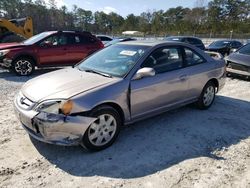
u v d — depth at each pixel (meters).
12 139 4.34
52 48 10.10
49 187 3.22
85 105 3.73
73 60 10.60
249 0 77.50
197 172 3.59
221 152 4.14
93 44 10.98
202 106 5.90
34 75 9.92
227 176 3.53
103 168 3.62
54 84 4.10
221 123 5.26
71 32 10.61
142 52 4.72
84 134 3.79
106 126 4.05
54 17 71.88
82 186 3.25
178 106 5.30
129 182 3.34
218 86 6.19
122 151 4.06
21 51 9.53
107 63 4.79
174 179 3.42
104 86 4.02
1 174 3.44
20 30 17.53
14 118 5.25
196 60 5.61
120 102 4.16
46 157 3.85
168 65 5.00
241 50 10.14
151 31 78.38
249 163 3.86
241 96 7.34
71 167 3.63
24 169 3.56
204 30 66.94
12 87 7.91
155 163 3.77
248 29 62.41
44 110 3.65
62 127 3.62
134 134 4.63
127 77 4.31
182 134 4.70
